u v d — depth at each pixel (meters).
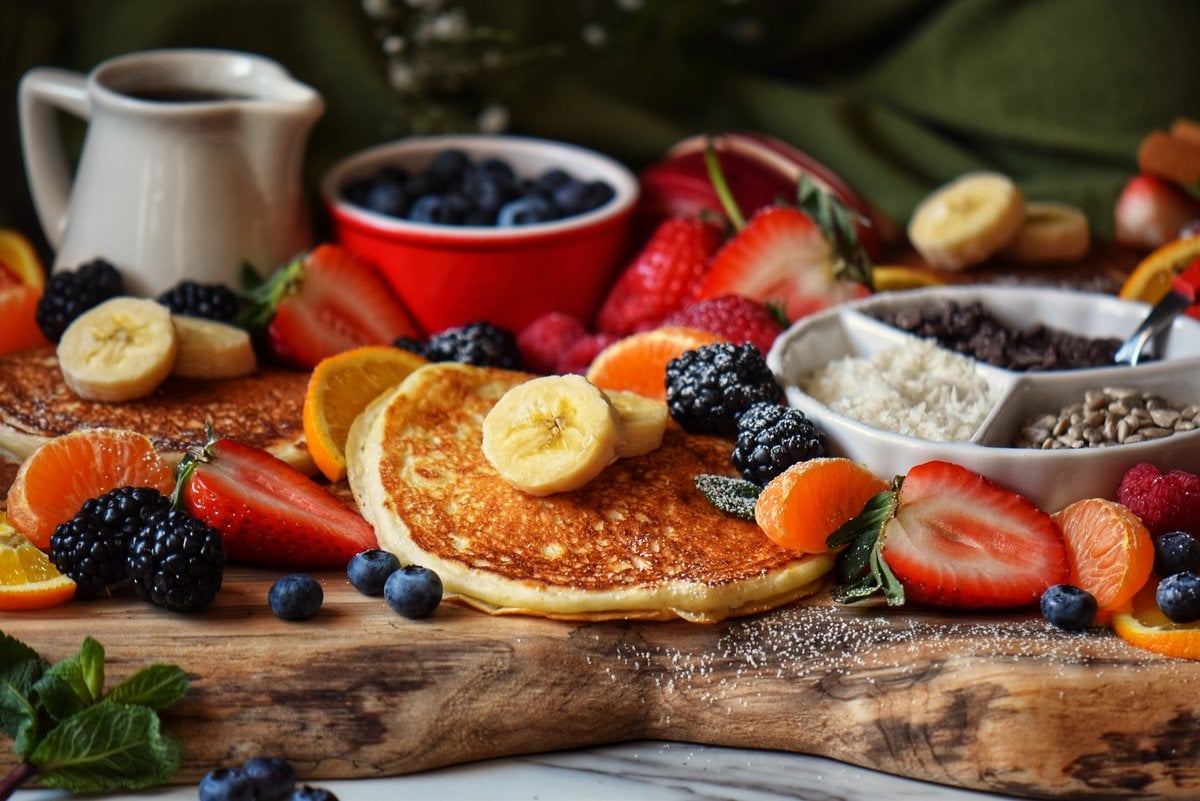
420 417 0.69
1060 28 0.87
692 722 0.63
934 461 0.65
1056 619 0.63
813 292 0.76
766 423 0.67
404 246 0.77
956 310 0.74
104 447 0.65
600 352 0.74
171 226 0.75
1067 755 0.61
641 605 0.63
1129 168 0.88
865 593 0.64
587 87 0.88
